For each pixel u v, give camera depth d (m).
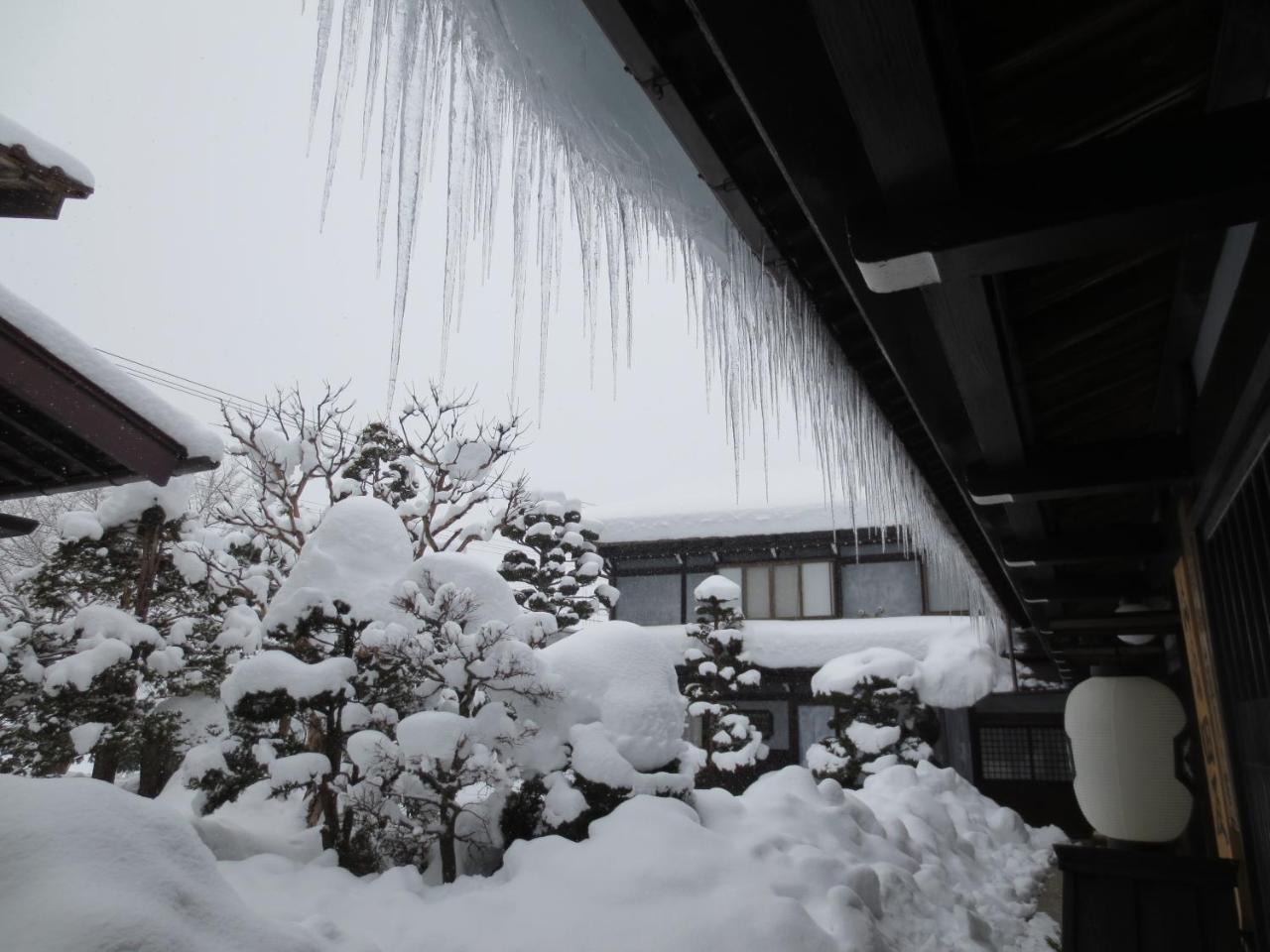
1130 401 3.71
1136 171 1.48
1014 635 9.99
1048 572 4.91
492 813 5.65
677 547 16.36
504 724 5.36
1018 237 1.51
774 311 2.35
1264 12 1.53
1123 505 5.34
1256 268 2.16
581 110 1.74
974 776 12.99
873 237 1.60
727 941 3.72
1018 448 2.96
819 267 2.23
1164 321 3.04
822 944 3.83
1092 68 1.74
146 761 8.00
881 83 1.23
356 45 1.59
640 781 5.52
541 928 3.89
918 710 13.02
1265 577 2.66
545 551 13.03
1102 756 4.93
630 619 16.61
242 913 2.04
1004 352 2.19
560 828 5.29
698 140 1.59
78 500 18.52
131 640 7.37
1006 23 1.56
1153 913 4.07
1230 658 3.39
